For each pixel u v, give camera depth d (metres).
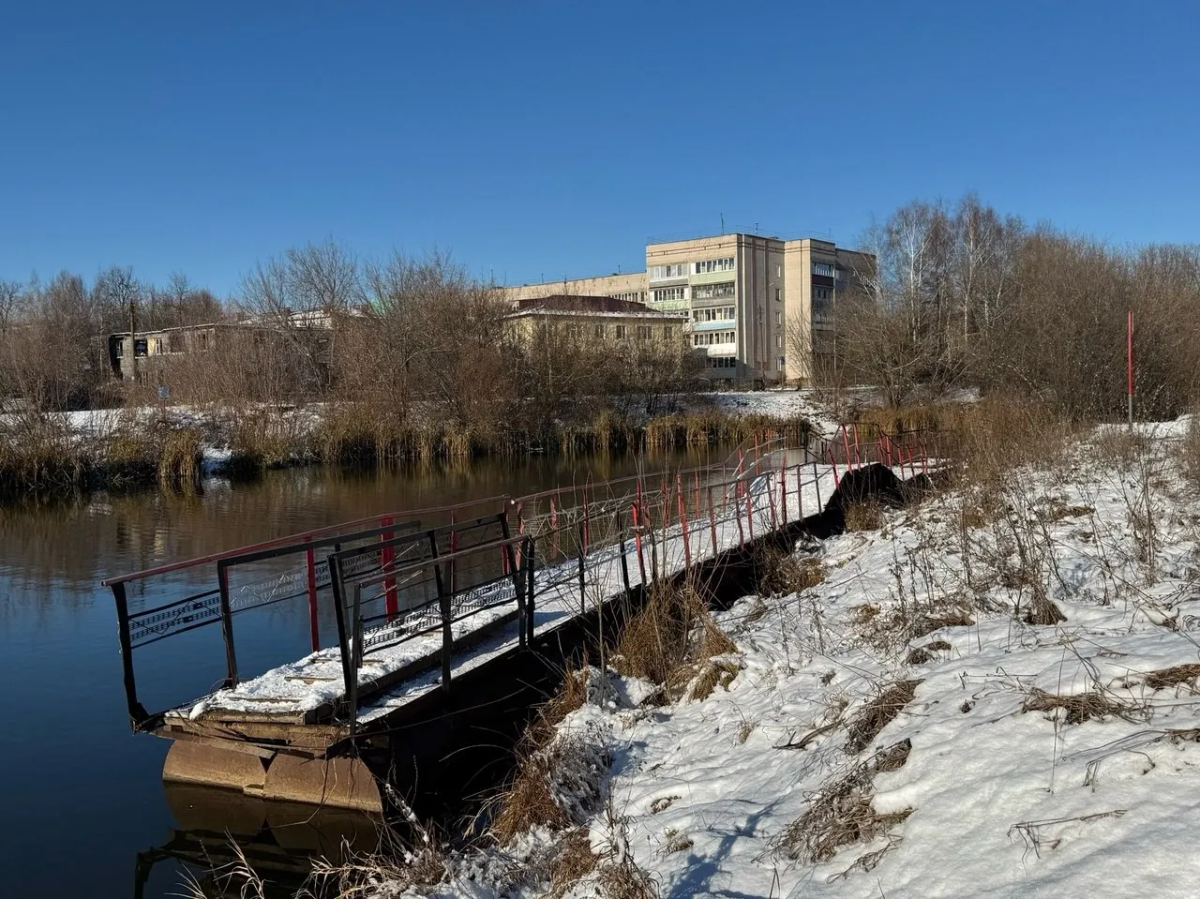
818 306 83.31
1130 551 8.09
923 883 3.42
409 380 40.12
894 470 19.62
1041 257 37.41
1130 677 4.29
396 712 6.71
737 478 12.90
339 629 6.52
